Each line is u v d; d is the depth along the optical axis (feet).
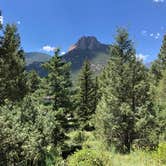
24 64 98.78
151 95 94.07
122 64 96.02
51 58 109.60
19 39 97.09
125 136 88.94
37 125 49.75
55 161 42.42
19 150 40.78
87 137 111.45
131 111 88.17
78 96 189.47
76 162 39.65
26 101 54.03
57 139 90.22
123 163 47.14
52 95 104.88
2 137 39.01
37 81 165.37
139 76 94.53
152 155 49.65
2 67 85.51
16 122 44.45
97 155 41.22
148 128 88.17
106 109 91.71
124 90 93.30
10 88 85.40
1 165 38.73
